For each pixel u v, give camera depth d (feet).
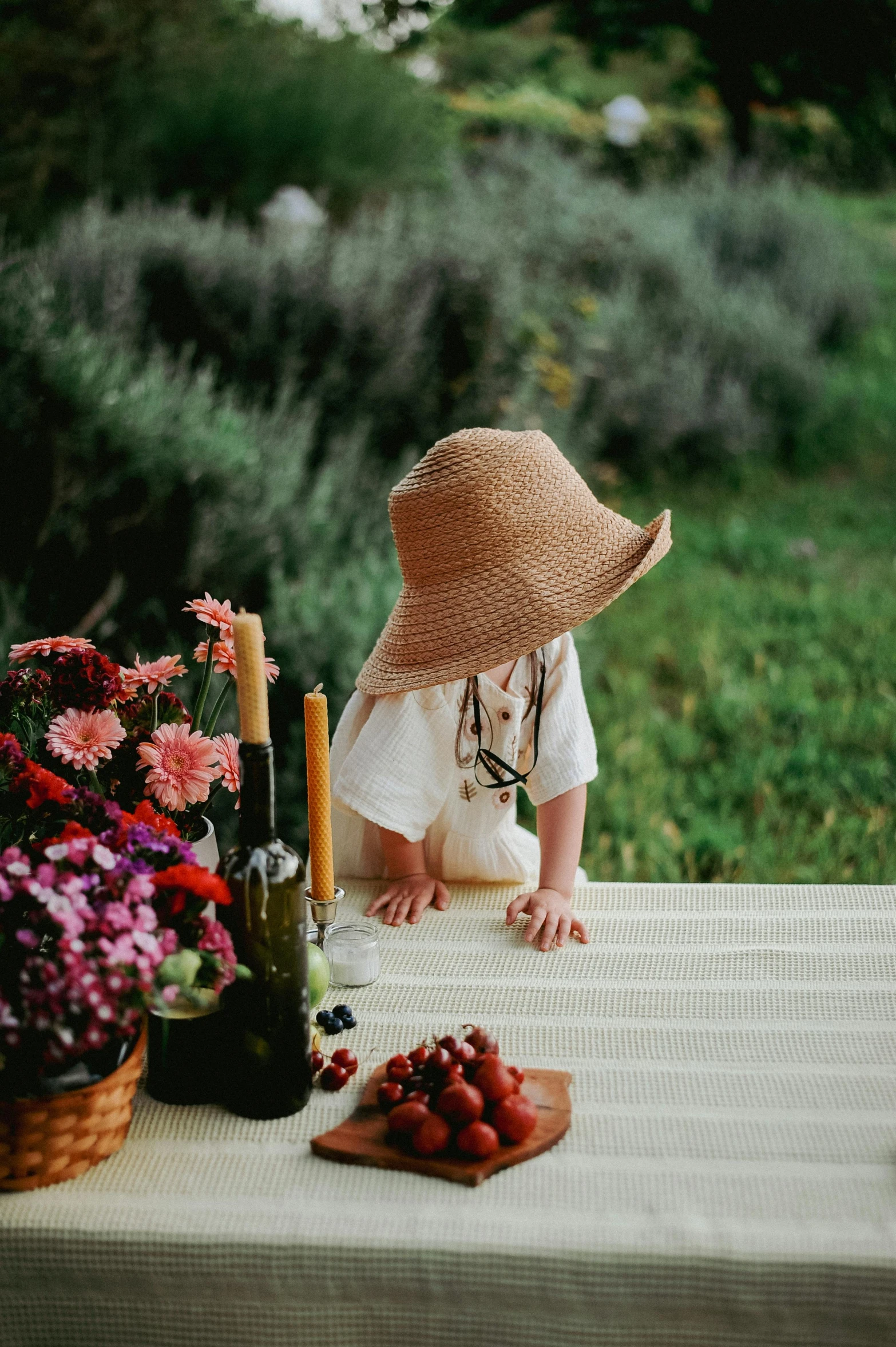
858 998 4.51
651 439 22.86
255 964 3.73
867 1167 3.60
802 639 15.66
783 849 10.58
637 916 5.19
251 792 3.70
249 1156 3.68
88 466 10.91
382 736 5.33
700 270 26.96
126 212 19.44
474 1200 3.47
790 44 39.55
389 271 17.43
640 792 11.52
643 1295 3.29
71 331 12.39
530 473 5.16
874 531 20.62
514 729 5.45
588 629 13.78
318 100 27.14
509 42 49.93
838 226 34.04
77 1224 3.37
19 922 3.42
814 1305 3.27
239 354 16.20
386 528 13.83
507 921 5.13
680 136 43.50
